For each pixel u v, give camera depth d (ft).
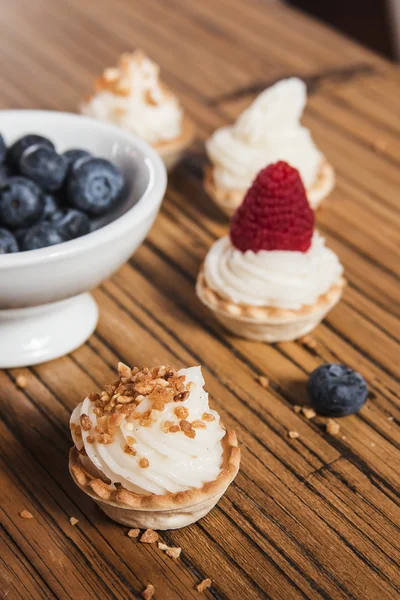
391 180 1.57
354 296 1.40
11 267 1.17
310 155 1.50
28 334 1.30
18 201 1.28
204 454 1.14
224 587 1.11
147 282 1.41
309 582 1.12
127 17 1.91
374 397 1.28
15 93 1.70
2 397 1.27
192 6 1.95
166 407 1.14
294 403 1.27
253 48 1.84
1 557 1.13
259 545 1.14
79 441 1.15
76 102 1.68
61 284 1.21
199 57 1.81
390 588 1.11
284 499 1.18
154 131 1.54
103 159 1.32
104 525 1.16
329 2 2.26
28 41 1.83
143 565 1.13
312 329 1.35
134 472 1.13
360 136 1.65
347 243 1.47
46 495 1.18
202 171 1.59
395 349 1.34
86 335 1.33
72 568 1.12
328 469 1.21
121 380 1.17
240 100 1.71
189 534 1.15
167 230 1.49
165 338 1.34
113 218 1.33
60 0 1.95
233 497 1.18
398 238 1.48
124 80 1.55
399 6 2.15
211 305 1.33
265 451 1.22
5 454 1.21
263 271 1.31
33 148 1.32
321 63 1.81
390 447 1.23
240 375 1.30
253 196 1.32
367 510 1.17
